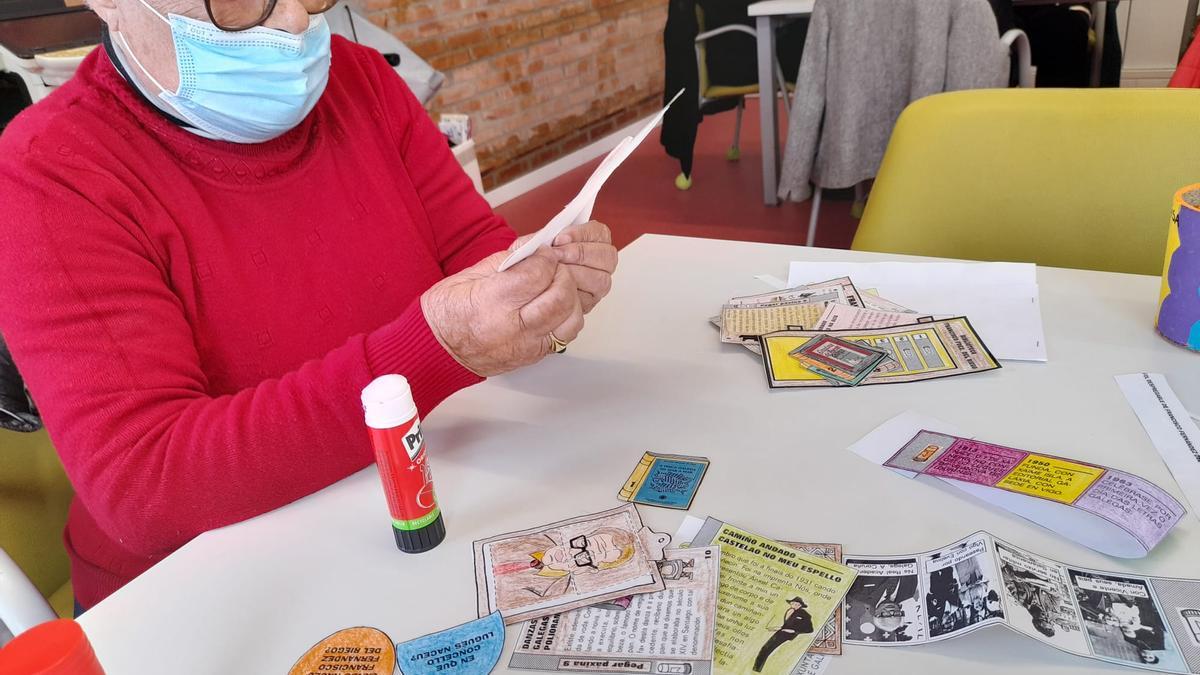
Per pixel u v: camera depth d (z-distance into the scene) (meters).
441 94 3.86
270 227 0.97
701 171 4.39
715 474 0.75
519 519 0.72
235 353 0.94
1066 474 0.69
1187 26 3.58
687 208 3.89
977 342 0.92
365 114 1.11
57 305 0.76
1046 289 1.03
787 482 0.74
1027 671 0.55
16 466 1.10
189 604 0.67
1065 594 0.59
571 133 4.74
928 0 2.38
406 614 0.64
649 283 1.15
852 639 0.58
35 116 0.87
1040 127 1.19
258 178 0.96
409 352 0.77
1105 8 3.09
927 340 0.93
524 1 4.19
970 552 0.62
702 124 5.22
